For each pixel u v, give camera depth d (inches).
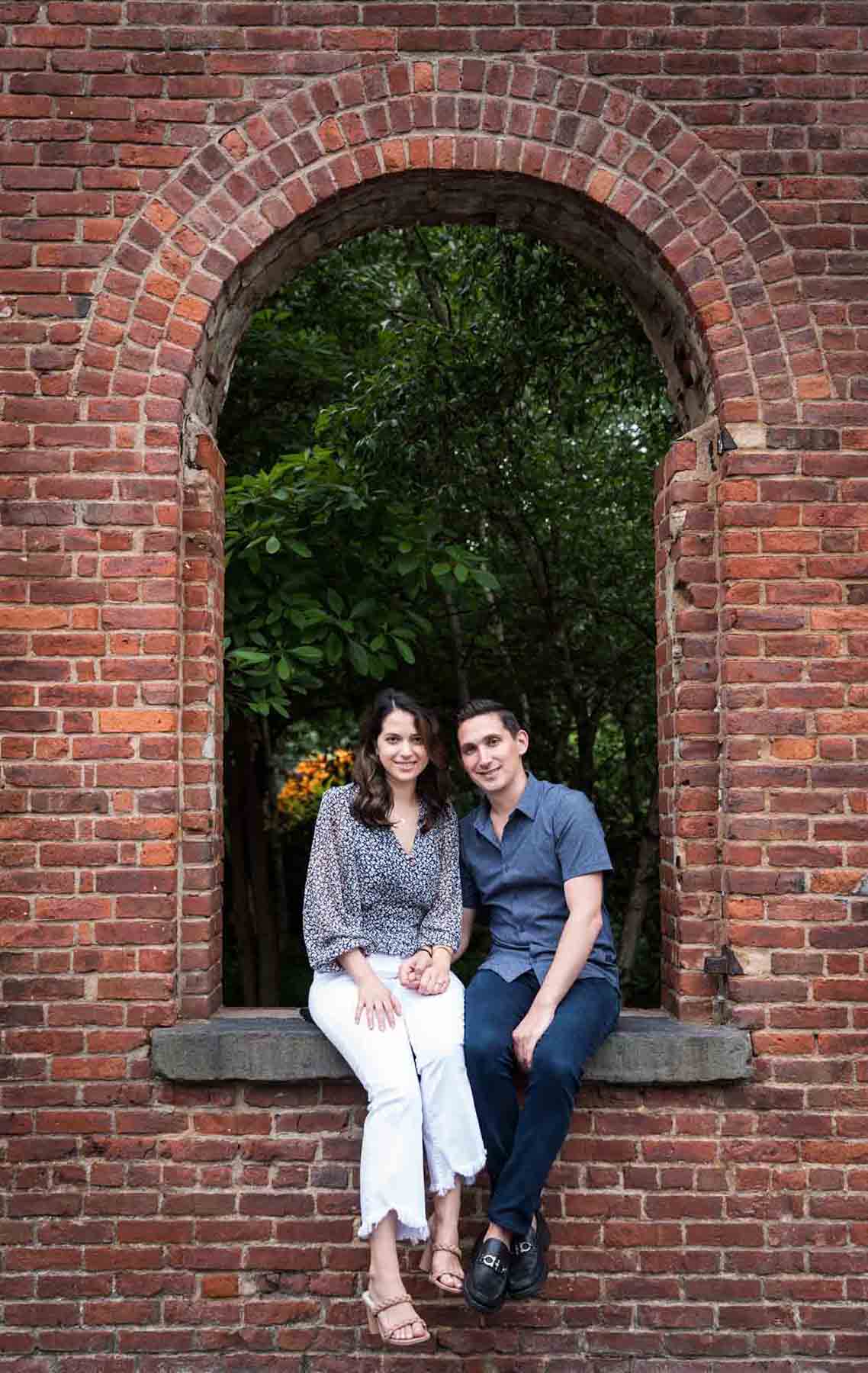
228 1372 121.1
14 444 126.7
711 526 131.2
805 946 124.3
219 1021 127.7
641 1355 121.8
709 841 128.9
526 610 296.4
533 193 133.6
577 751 323.9
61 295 128.0
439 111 129.0
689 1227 122.9
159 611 126.2
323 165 129.0
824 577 126.7
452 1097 111.0
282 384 261.1
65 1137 122.7
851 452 127.7
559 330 217.2
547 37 130.0
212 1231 122.6
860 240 129.5
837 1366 121.2
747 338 128.6
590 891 116.6
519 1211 107.8
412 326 226.8
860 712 125.8
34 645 125.6
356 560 195.0
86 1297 121.7
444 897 121.2
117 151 129.1
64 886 124.1
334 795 121.7
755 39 130.8
